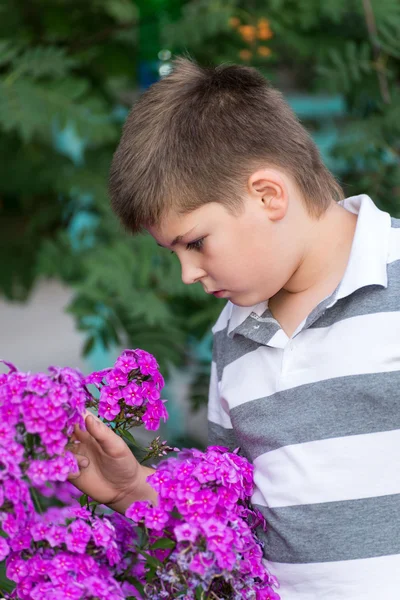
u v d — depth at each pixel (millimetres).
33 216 4512
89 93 3943
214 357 2193
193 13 3723
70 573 1784
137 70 4219
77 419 1710
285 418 1870
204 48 3770
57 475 1677
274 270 1856
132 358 1873
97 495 1944
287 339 1909
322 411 1815
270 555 1905
